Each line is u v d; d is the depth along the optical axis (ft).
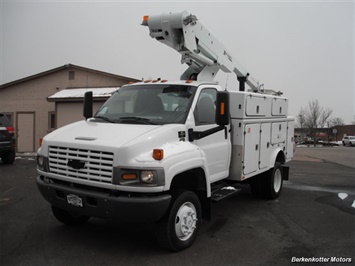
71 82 66.54
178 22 18.61
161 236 14.26
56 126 61.36
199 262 13.92
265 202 24.36
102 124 16.15
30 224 18.39
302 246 15.87
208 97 18.13
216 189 19.17
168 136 14.58
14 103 70.38
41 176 16.02
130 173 12.96
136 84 18.95
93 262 13.74
